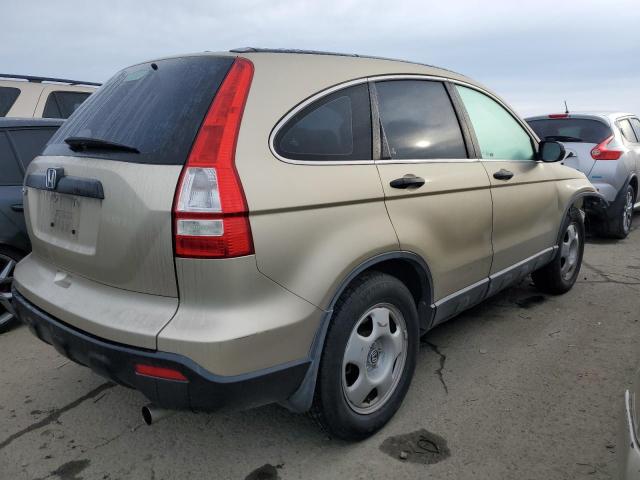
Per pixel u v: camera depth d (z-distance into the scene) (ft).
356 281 8.21
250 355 6.68
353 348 8.18
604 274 18.06
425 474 7.97
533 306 14.89
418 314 9.85
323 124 8.04
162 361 6.50
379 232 8.25
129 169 6.95
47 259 8.86
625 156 22.85
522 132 13.25
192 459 8.47
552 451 8.45
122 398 10.35
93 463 8.41
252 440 8.93
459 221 10.15
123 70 9.53
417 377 10.88
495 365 11.38
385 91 9.34
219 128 6.82
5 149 13.80
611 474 7.88
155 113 7.45
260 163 6.97
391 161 8.93
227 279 6.53
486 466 8.12
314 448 8.68
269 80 7.57
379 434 8.98
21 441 8.99
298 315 7.11
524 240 12.64
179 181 6.56
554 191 13.93
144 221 6.67
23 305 8.54
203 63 7.82
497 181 11.37
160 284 6.79
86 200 7.59
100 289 7.55
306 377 7.51
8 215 13.28
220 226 6.45
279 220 6.97
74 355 7.61
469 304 11.13
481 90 12.09
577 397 10.03
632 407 5.85
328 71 8.45
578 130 23.73
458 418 9.40
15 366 11.75
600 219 23.16
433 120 10.25
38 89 23.77
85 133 8.32
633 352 11.93
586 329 13.26
